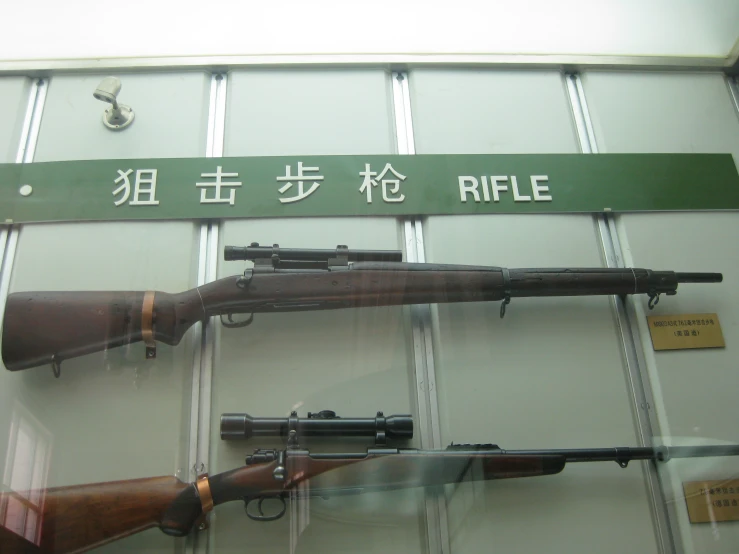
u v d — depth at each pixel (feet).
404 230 6.15
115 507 4.74
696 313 6.01
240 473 4.87
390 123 6.75
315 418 5.22
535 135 6.79
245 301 5.46
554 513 5.16
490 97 7.00
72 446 5.10
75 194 6.05
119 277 5.73
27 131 6.46
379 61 7.02
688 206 6.48
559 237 6.23
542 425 5.46
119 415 5.23
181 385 5.38
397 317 5.75
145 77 6.83
